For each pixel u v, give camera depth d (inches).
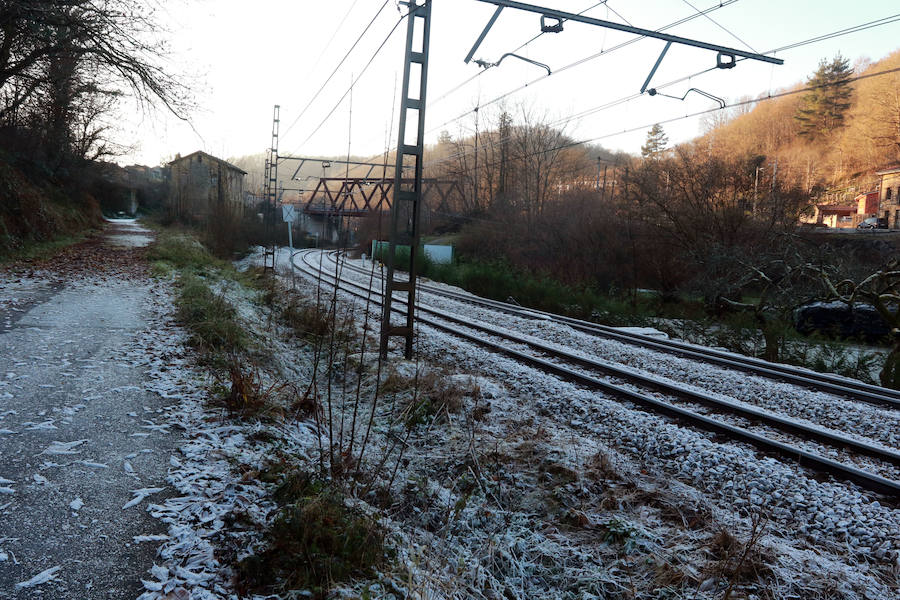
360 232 2028.8
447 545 160.6
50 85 799.7
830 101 2974.9
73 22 583.2
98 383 232.8
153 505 140.8
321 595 114.5
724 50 398.0
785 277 833.5
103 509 137.6
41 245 768.9
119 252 850.1
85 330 326.0
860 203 2650.1
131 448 174.2
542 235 1422.2
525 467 220.5
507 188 2100.1
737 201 1093.8
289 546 126.3
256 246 1748.3
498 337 547.5
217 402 224.7
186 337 328.5
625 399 323.6
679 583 148.7
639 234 1170.0
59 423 187.6
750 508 199.2
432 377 318.7
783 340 636.1
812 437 273.1
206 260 876.6
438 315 693.9
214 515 138.3
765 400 366.6
